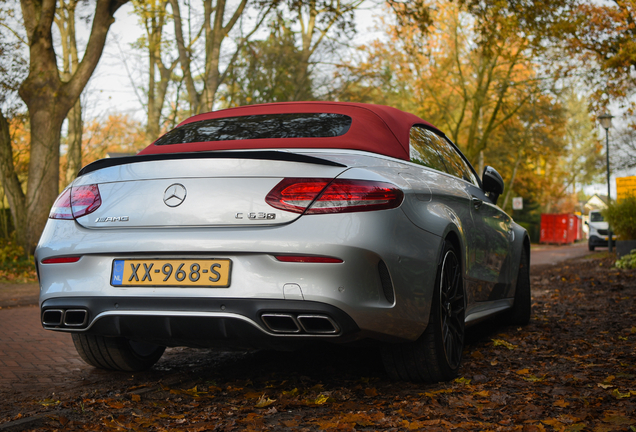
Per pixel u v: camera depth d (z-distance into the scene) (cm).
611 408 266
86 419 269
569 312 608
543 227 4709
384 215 266
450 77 2817
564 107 2947
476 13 1817
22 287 1005
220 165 271
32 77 1359
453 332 330
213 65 1658
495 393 298
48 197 1385
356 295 254
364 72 2266
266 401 289
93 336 346
